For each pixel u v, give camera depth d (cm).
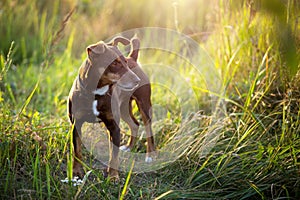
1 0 800
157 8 839
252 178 383
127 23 837
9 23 767
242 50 516
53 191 362
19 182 371
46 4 857
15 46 763
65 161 420
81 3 845
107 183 375
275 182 380
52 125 468
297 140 400
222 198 372
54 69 690
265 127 437
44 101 588
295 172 379
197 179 392
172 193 372
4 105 464
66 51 721
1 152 390
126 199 374
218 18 555
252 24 507
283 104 445
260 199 377
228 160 394
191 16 708
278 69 471
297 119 415
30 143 412
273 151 401
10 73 686
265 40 495
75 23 802
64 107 562
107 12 851
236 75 520
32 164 367
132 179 402
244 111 444
